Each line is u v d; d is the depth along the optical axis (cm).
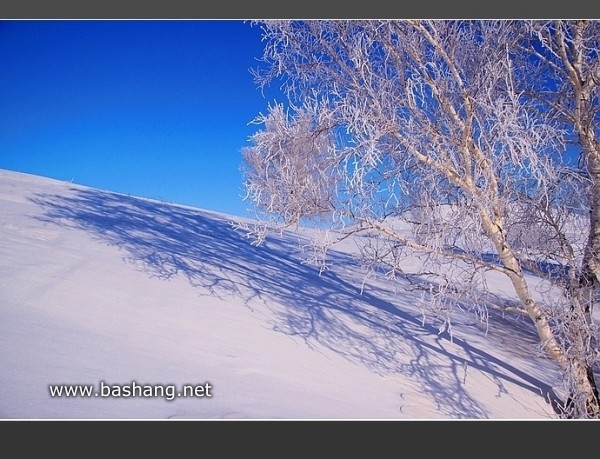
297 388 384
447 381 500
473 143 449
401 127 453
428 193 452
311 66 472
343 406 370
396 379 471
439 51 452
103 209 1038
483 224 468
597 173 518
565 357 493
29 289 445
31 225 717
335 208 470
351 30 465
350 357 498
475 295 480
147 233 883
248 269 781
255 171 499
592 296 518
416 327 658
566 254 514
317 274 882
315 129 458
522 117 420
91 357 338
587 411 488
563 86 539
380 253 505
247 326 503
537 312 507
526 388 551
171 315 476
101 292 489
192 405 309
